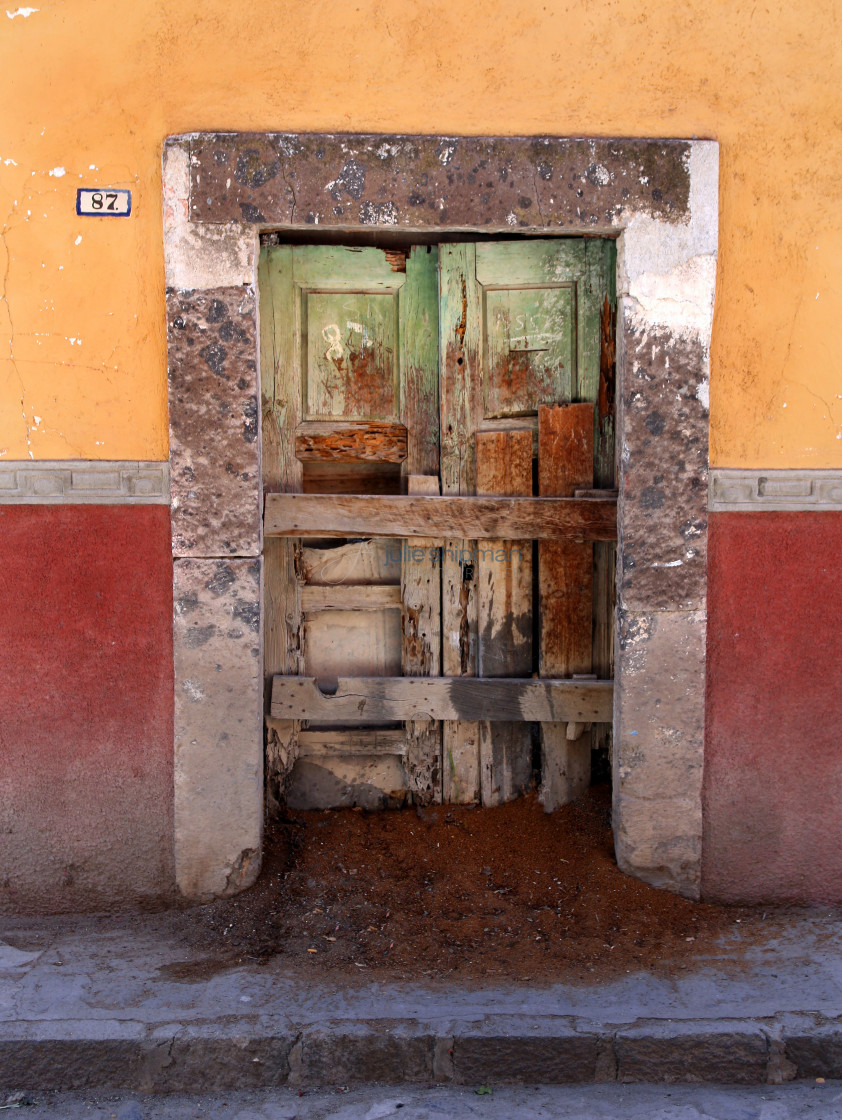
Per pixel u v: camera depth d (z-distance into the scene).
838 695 3.37
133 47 3.13
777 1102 2.57
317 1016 2.70
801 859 3.40
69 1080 2.60
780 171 3.23
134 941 3.11
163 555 3.26
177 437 3.19
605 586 3.80
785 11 3.19
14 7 3.10
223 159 3.12
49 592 3.25
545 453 3.70
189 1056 2.61
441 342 3.70
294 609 3.79
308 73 3.15
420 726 3.87
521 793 3.88
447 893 3.42
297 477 3.73
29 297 3.17
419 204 3.17
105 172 3.15
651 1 3.18
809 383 3.29
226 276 3.16
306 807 3.88
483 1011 2.73
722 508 3.30
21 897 3.30
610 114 3.21
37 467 3.21
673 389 3.25
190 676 3.25
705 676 3.34
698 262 3.22
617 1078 2.65
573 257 3.64
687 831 3.36
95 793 3.30
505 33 3.17
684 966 2.98
